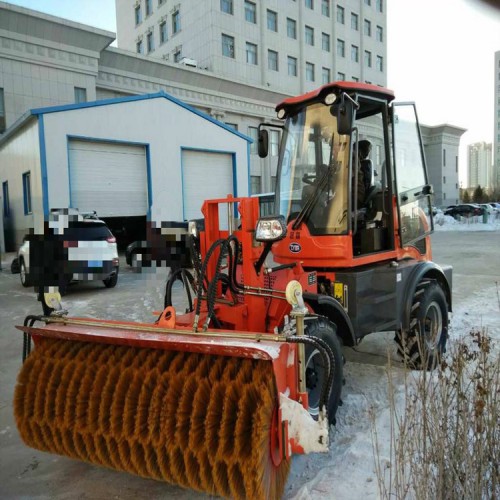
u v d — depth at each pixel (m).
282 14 34.56
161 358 2.56
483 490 2.15
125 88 24.47
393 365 4.63
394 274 4.04
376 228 4.10
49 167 13.82
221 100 28.67
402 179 4.35
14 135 16.34
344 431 3.34
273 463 2.29
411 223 4.54
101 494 2.73
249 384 2.30
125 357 2.66
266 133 4.38
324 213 3.75
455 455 2.16
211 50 30.34
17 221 16.84
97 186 15.03
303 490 2.56
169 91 26.28
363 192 4.20
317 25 37.34
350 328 3.45
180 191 16.98
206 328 2.54
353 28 41.16
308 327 2.98
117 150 15.44
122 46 40.28
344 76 40.16
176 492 2.70
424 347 3.99
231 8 31.41
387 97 3.99
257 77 33.12
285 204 4.10
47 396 2.74
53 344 2.95
